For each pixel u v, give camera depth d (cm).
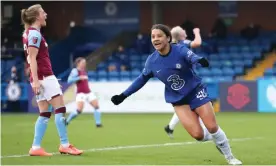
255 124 2073
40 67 1162
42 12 1159
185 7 3984
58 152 1253
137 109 2922
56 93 1179
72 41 3931
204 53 3616
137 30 4056
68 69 3753
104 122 2286
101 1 4081
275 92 2767
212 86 2953
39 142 1191
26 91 3136
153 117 2577
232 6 3941
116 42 3906
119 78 3412
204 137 1038
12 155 1203
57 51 3828
